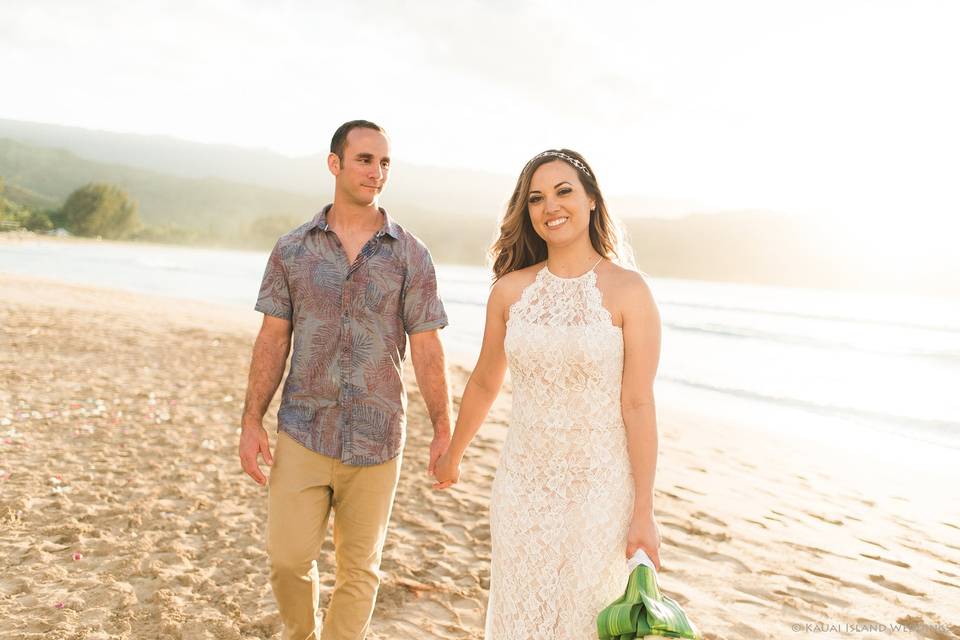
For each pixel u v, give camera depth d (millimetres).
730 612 3891
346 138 2865
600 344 2496
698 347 17984
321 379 2844
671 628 2076
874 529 5340
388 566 4344
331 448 2830
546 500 2541
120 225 146500
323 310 2850
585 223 2666
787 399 11445
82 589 3748
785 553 4754
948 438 8930
